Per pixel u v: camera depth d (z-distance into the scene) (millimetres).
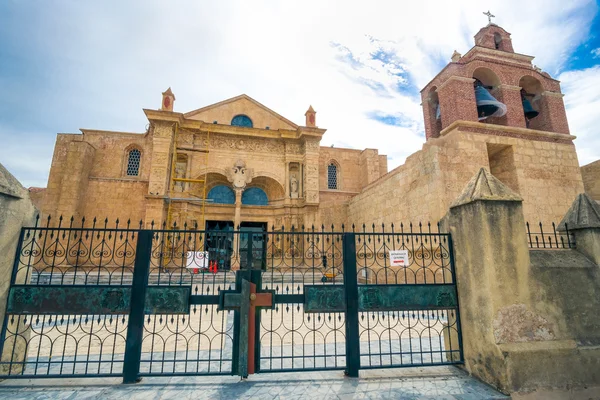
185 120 23406
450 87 12625
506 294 4375
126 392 4086
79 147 22688
